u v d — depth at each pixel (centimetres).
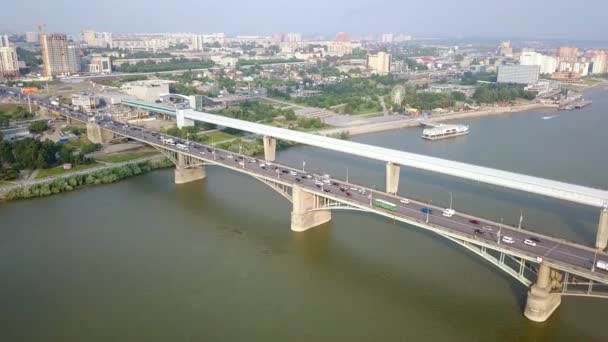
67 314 10006
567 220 14262
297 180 14275
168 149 18712
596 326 9269
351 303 10406
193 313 10044
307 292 10838
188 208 15912
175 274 11588
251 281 11300
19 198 16738
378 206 12138
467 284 10956
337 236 13638
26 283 11150
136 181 18888
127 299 10544
